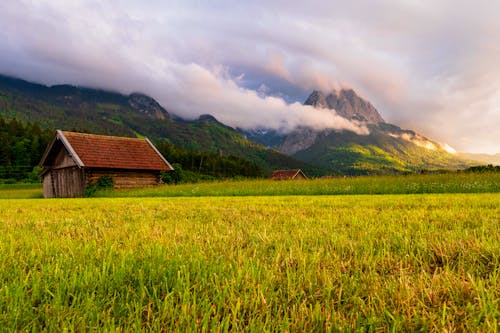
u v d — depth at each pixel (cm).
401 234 270
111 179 2383
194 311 119
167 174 3002
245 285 148
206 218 451
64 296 140
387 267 187
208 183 2066
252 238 274
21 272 168
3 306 129
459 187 1273
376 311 125
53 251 227
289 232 308
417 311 121
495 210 442
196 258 189
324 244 245
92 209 664
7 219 488
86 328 111
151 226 367
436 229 298
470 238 241
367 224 340
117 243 252
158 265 179
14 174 7881
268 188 1599
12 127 11306
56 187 2655
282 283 157
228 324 111
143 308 126
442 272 167
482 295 126
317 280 159
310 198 931
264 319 122
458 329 111
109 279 158
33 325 113
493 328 104
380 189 1380
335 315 121
